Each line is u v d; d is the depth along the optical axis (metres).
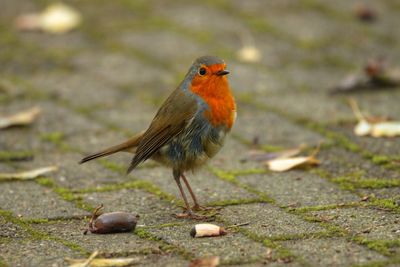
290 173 10.81
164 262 7.93
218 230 8.63
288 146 11.84
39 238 8.72
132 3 18.34
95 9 18.03
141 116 13.16
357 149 11.48
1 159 11.54
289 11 17.66
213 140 9.65
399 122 12.31
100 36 16.64
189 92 9.62
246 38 16.28
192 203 9.90
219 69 9.48
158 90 14.21
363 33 16.45
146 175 10.99
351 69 14.84
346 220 8.98
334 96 13.76
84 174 11.00
